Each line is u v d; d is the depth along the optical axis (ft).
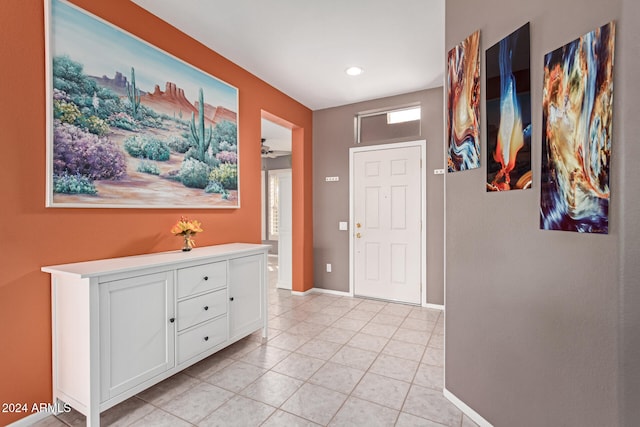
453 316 6.25
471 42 5.71
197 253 7.47
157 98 7.46
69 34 5.87
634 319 3.37
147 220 7.34
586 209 3.73
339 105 14.17
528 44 4.53
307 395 6.46
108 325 5.38
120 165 6.70
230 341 7.96
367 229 13.69
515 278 4.83
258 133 11.02
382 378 7.14
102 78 6.37
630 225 3.37
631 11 3.32
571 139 3.89
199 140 8.54
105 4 6.48
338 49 9.25
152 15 7.44
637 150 3.31
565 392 4.05
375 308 12.32
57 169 5.70
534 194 4.50
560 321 4.12
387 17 7.70
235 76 10.01
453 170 6.31
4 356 5.22
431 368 7.61
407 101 12.76
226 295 7.83
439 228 12.23
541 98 4.36
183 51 8.23
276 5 7.19
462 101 6.00
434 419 5.73
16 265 5.31
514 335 4.84
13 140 5.23
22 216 5.36
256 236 10.77
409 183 12.81
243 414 5.83
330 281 14.57
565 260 4.06
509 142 4.89
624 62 3.35
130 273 5.71
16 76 5.24
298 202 14.28
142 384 5.91
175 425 5.51
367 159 13.64
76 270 5.28
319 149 14.73
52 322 5.70
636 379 3.37
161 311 6.27
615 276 3.49
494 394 5.22
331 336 9.56
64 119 5.79
